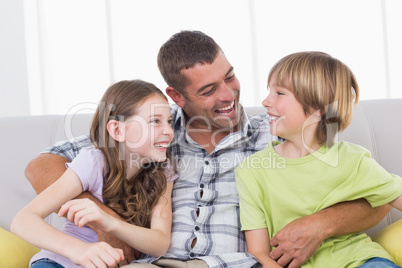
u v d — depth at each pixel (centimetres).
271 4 297
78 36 297
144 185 116
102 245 91
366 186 112
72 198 108
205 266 104
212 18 296
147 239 104
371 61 298
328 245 111
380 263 98
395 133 141
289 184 117
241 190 121
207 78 124
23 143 142
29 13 290
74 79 297
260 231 116
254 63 294
